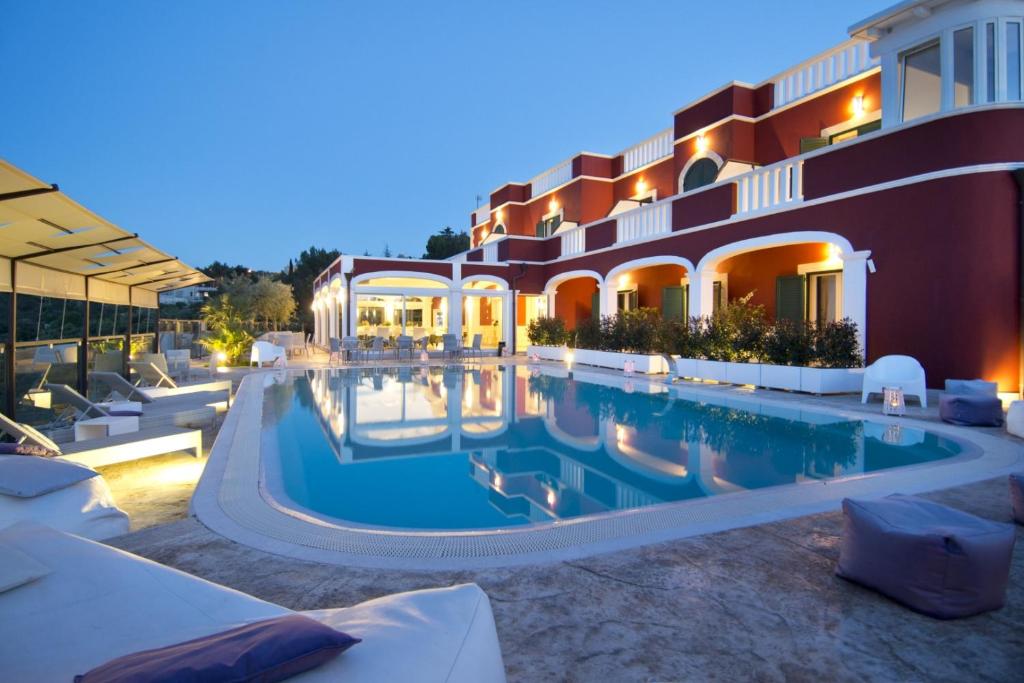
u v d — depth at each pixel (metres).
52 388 6.49
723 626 2.46
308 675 1.25
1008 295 8.55
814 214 10.73
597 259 17.80
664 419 8.57
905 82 10.07
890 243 9.52
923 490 4.43
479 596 1.74
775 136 14.79
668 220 14.65
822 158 10.63
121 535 3.60
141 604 1.90
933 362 9.02
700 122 16.23
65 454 4.92
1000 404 7.04
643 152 20.03
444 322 26.28
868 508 2.86
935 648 2.30
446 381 13.47
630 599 2.70
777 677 2.11
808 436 7.23
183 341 21.05
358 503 4.62
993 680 2.10
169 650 1.29
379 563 3.09
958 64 9.23
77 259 8.12
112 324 11.70
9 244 6.54
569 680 2.08
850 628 2.45
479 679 1.44
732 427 7.86
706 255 13.21
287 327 38.47
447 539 3.47
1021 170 8.41
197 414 7.27
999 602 2.60
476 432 7.63
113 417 6.41
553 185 23.61
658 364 13.95
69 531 3.36
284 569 3.01
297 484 5.19
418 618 1.57
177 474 5.77
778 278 13.39
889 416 7.81
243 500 4.18
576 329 17.81
